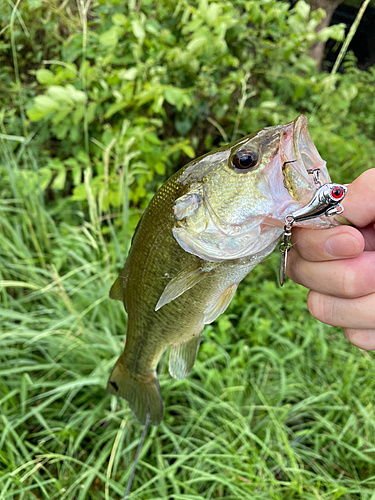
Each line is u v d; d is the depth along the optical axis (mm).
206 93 477
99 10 463
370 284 152
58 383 349
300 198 141
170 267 179
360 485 306
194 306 188
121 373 240
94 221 374
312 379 387
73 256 443
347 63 628
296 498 290
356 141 505
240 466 306
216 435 335
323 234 150
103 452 308
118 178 428
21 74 564
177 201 164
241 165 151
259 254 167
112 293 220
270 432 335
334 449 321
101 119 461
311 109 561
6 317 405
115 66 499
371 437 333
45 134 503
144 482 309
